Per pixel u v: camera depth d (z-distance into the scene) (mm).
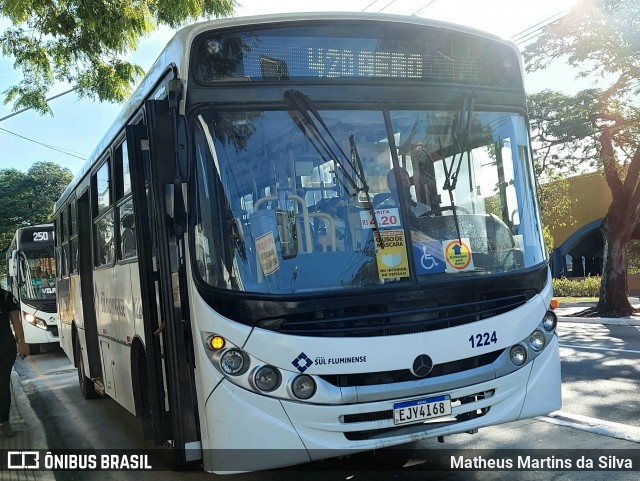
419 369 3871
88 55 9352
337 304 3814
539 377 4340
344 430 3727
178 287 4070
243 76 4055
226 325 3719
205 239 3844
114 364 6285
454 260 4223
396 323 3887
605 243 17734
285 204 3963
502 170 4664
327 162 4098
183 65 3967
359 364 3756
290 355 3686
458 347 4000
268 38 4145
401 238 4094
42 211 35312
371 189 4145
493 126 4691
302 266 3875
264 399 3670
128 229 5457
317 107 4152
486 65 4758
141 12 8500
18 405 8688
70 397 9305
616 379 8078
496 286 4250
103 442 6555
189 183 3893
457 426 4008
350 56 4297
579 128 16703
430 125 4422
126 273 5555
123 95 9789
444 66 4586
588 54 15867
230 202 3873
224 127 3955
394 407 3814
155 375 4461
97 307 7227
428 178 4348
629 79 16234
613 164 17484
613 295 17406
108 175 6332
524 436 5621
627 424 5852
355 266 3955
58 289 11047
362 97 4262
